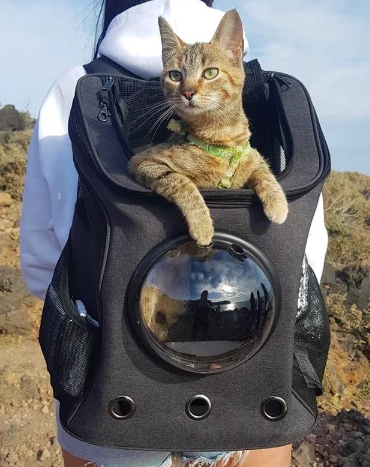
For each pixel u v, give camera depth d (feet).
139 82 2.20
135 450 1.87
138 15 2.31
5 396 5.08
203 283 1.65
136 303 1.63
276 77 2.33
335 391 5.84
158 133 2.36
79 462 2.08
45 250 2.29
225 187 2.08
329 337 2.09
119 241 1.67
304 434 1.82
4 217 10.83
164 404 1.70
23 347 6.23
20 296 6.63
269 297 1.67
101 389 1.69
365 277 7.51
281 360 1.71
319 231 2.26
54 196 2.17
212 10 2.53
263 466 2.10
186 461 1.97
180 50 2.31
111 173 1.72
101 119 1.94
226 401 1.72
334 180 15.67
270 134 2.34
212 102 2.16
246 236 1.69
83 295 1.97
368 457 4.10
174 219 1.67
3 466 4.20
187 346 1.67
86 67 2.31
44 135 2.21
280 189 1.74
